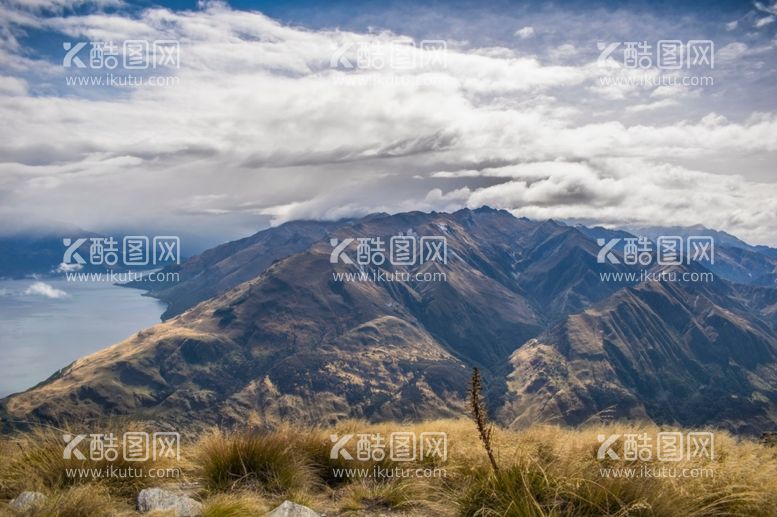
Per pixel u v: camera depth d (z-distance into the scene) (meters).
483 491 6.88
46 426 8.21
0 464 7.88
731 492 6.71
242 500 6.80
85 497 6.62
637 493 6.47
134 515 6.58
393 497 7.55
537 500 6.57
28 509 6.26
